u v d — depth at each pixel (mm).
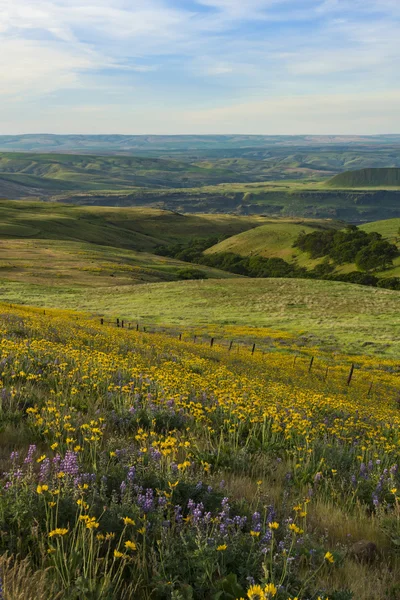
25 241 147125
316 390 20344
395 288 122750
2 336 13531
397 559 4676
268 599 2539
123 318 48906
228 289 69062
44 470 4336
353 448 8227
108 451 5605
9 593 2857
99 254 130875
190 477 5031
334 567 4137
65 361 11047
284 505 5090
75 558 3305
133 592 3260
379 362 35844
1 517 3676
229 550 3674
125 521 3496
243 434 8102
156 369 13133
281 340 41562
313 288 68562
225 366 19516
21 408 7219
